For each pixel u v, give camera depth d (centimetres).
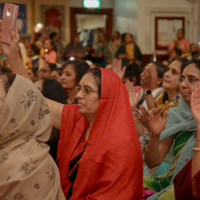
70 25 936
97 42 907
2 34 146
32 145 107
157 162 157
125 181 119
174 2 769
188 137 166
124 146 121
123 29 878
